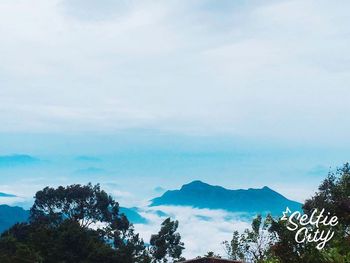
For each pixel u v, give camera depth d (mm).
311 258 8992
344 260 8562
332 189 20391
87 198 70375
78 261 49094
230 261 15695
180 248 66188
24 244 46500
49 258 48312
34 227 57625
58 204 70250
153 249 65812
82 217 71000
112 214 71375
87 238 50938
